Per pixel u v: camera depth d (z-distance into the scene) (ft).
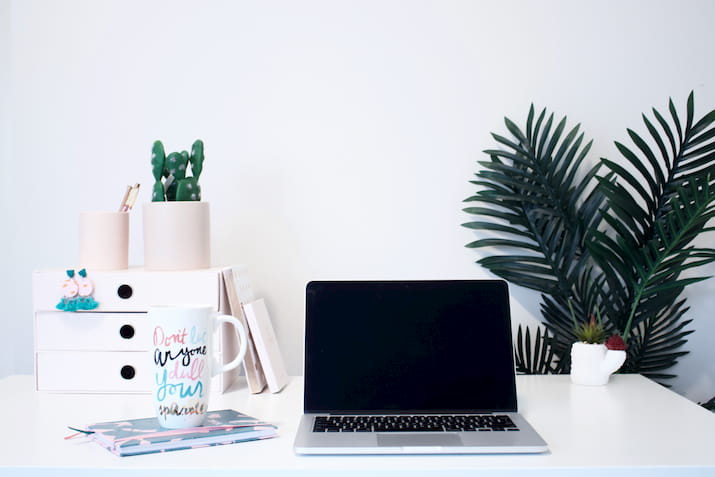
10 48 5.03
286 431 3.05
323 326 3.48
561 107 4.85
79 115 4.93
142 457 2.66
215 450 2.76
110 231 4.01
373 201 4.87
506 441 2.74
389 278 4.87
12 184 5.03
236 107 4.90
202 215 4.00
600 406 3.47
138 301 3.80
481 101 4.85
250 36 4.89
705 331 4.87
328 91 4.87
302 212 4.89
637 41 4.84
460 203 4.86
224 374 3.92
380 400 3.34
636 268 4.40
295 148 4.88
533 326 4.88
